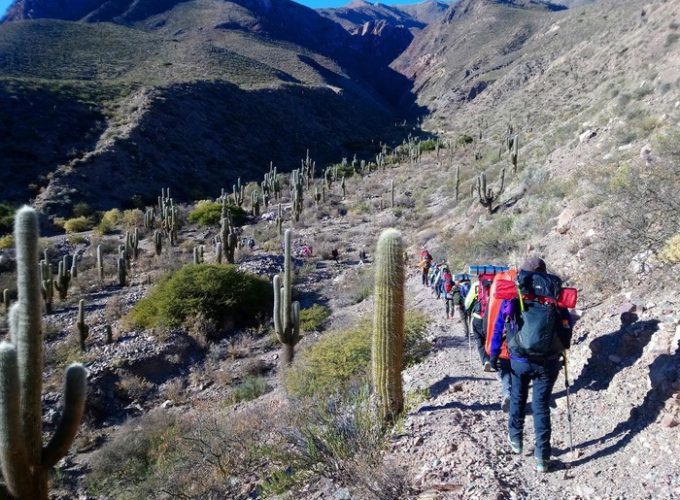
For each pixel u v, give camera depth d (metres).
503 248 14.29
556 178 18.70
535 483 4.07
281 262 24.88
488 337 4.49
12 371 4.04
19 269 4.29
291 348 11.35
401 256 5.75
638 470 3.85
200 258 24.47
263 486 5.74
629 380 4.91
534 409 4.21
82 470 10.70
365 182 54.75
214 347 15.82
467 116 105.88
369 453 5.10
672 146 10.60
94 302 20.59
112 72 84.00
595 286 7.70
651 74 23.75
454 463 4.50
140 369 14.68
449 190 37.16
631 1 95.94
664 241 7.31
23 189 45.47
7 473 4.19
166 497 7.06
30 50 85.00
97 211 45.03
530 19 156.75
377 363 5.80
